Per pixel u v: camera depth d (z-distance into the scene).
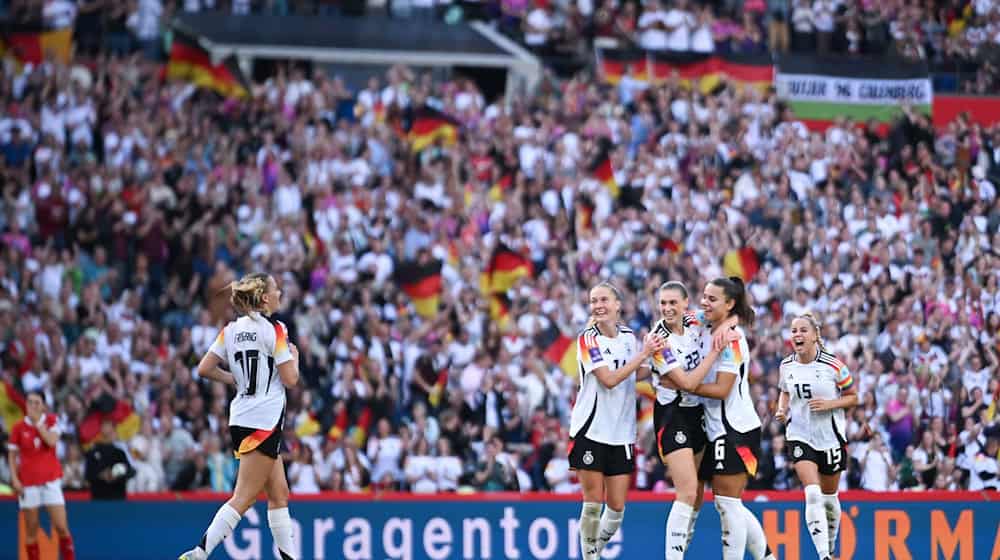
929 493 46.97
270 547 44.72
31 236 62.28
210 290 61.16
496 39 74.31
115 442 51.28
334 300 60.47
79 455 53.53
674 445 32.28
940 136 74.69
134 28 70.31
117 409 54.00
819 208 68.94
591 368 32.62
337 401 55.78
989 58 77.88
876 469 55.75
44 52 68.00
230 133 67.12
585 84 72.50
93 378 55.00
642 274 64.50
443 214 65.25
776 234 67.06
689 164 69.56
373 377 56.41
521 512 46.00
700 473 33.25
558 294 62.25
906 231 68.81
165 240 62.41
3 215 62.41
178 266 61.94
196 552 30.47
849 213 68.69
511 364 58.22
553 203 66.44
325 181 65.56
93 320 59.00
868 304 64.50
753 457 32.31
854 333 62.53
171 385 55.66
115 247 61.97
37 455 43.84
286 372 31.19
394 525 45.44
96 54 68.88
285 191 64.88
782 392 39.91
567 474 54.53
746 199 68.50
